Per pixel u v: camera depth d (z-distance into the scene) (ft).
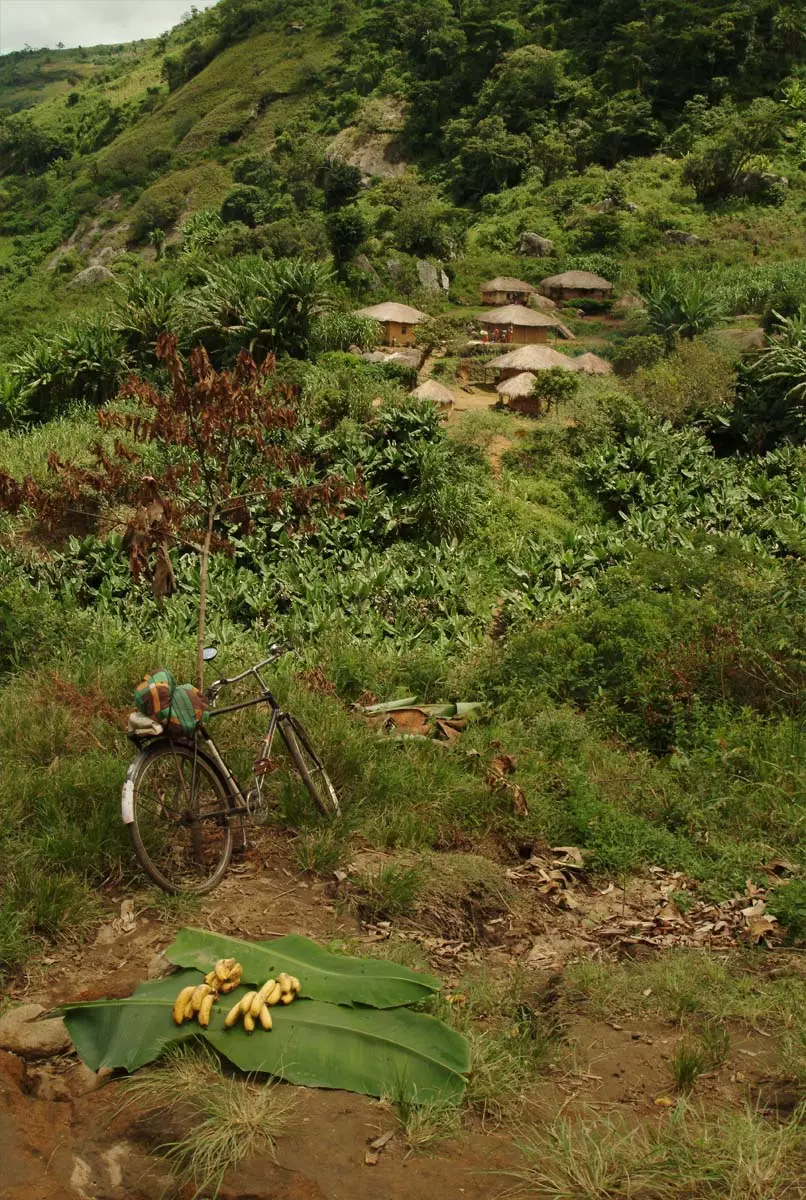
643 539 64.64
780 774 22.41
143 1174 8.79
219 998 11.05
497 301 168.25
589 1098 10.55
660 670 28.76
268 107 394.73
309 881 15.39
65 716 19.24
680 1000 12.59
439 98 319.47
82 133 496.64
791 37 268.82
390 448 76.95
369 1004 11.03
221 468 20.85
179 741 14.78
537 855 18.53
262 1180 8.69
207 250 206.08
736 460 86.99
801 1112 10.00
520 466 83.71
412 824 17.72
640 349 110.73
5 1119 9.26
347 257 181.37
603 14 317.42
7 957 12.14
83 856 14.24
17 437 82.74
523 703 28.14
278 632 49.47
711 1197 8.75
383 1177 8.87
